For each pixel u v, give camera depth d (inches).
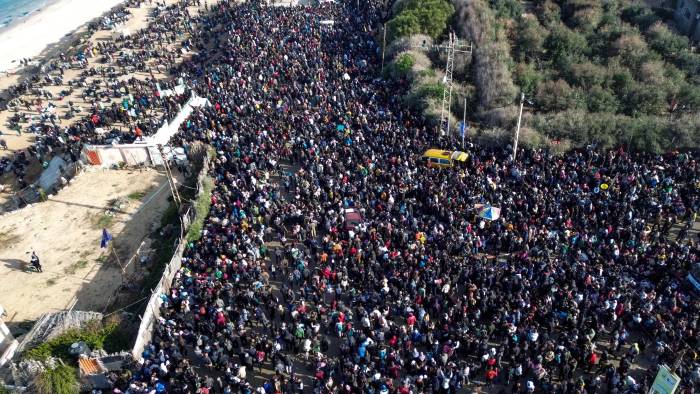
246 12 2886.3
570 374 851.4
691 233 1224.2
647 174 1317.7
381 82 2018.9
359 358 875.4
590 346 876.0
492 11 2358.5
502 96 1925.4
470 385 893.8
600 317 941.2
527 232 1124.5
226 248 1131.9
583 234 1136.2
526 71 2023.9
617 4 2372.0
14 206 1576.0
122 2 4003.4
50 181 1656.0
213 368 922.1
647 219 1217.4
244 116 1728.6
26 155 1859.0
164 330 951.6
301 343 949.8
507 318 912.9
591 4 2346.2
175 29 2871.6
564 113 1758.1
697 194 1266.0
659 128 1603.1
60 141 1825.8
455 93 1951.3
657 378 753.6
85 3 4146.2
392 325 946.1
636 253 1080.2
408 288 1001.5
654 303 961.5
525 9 2514.8
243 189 1328.7
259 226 1226.0
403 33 2340.1
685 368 832.3
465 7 2374.5
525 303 940.0
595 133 1628.9
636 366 909.2
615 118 1684.3
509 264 1040.2
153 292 1034.1
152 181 1572.3
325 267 1080.2
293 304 987.3
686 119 1615.4
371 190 1299.2
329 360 880.3
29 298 1159.0
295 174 1448.1
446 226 1199.6
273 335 974.4
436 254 1080.8
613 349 909.2
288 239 1246.9
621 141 1604.3
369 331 928.9
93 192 1539.1
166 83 2166.6
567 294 946.7
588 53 2130.9
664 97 1829.5
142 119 1936.5
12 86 2431.1
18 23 3865.7
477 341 890.1
